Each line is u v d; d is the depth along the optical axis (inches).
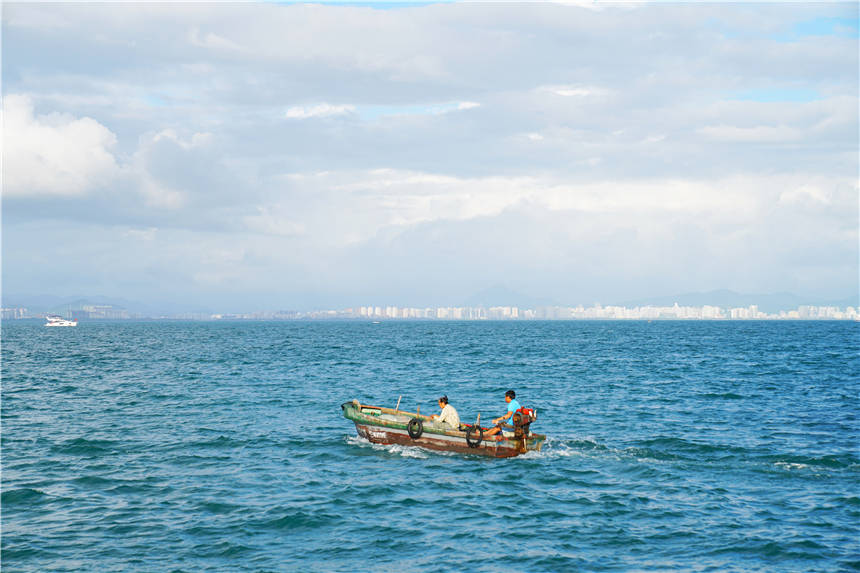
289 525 689.6
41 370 2385.6
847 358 2859.3
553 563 591.5
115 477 865.5
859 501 755.4
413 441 1032.2
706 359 2834.6
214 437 1117.7
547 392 1713.8
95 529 676.1
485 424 1216.2
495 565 588.7
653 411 1389.0
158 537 655.1
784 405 1464.1
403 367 2488.9
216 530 674.2
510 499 775.7
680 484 831.1
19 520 701.9
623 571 573.9
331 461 955.3
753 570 573.6
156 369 2409.0
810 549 616.4
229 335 6491.1
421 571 576.7
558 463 941.8
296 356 3129.9
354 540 649.0
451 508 744.3
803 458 957.8
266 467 921.5
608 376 2116.1
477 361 2790.4
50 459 964.6
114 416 1333.7
